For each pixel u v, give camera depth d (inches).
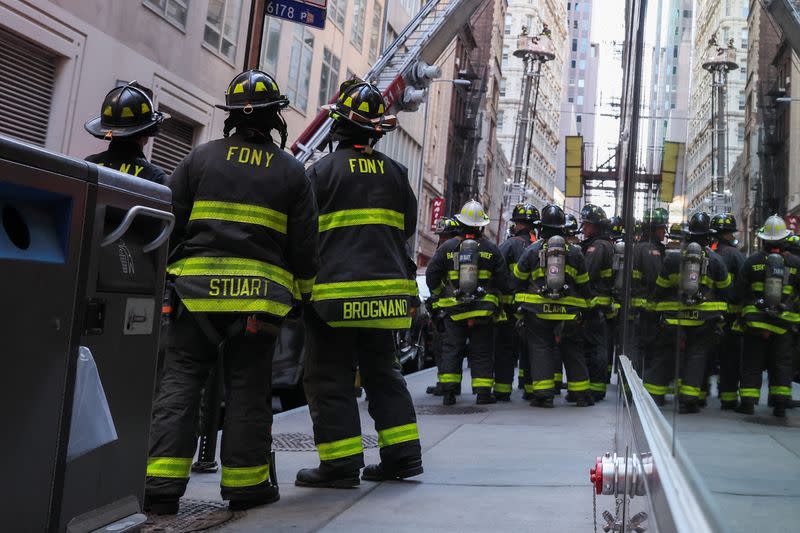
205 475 189.0
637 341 88.6
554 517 149.9
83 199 74.9
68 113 507.5
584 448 231.0
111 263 81.0
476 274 346.9
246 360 152.8
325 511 152.8
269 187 151.1
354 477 175.3
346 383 176.9
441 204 1654.8
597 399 379.6
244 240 148.3
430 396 390.3
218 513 149.4
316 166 181.2
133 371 86.3
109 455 82.0
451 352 352.8
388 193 183.5
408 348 504.1
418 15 701.9
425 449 227.1
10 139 64.8
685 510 35.4
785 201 32.7
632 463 72.5
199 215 149.9
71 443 73.0
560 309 336.8
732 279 38.6
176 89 623.8
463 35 2038.6
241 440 152.3
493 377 373.7
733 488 31.0
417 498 165.2
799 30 31.0
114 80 547.8
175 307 150.1
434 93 1739.7
